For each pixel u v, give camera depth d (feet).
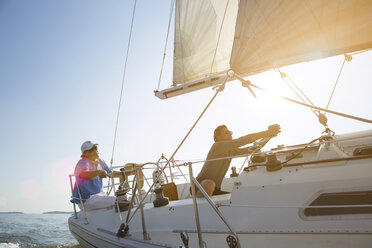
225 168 11.17
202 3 18.08
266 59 8.64
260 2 7.99
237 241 7.48
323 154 7.80
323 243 6.66
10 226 44.29
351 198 6.52
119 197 12.70
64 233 32.55
